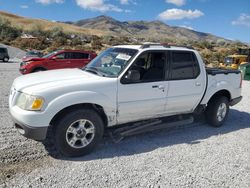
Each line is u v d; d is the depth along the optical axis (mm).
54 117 4516
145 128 5578
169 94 5605
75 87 4543
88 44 61469
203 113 7012
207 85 6297
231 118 7789
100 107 4871
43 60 15055
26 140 5160
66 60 15477
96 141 4824
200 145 5535
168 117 6148
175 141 5676
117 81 4914
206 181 4145
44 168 4211
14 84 4969
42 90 4340
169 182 4047
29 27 92812
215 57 41625
